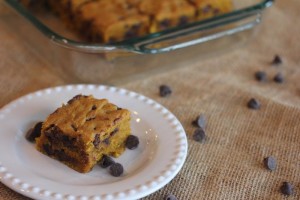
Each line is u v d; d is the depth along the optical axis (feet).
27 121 1.53
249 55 2.07
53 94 1.63
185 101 1.77
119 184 1.33
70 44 1.72
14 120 1.53
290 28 2.27
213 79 1.90
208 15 2.12
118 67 1.84
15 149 1.44
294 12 2.40
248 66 2.00
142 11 2.01
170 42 1.89
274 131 1.65
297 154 1.56
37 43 1.97
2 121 1.52
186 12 2.05
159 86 1.84
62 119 1.42
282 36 2.21
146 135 1.53
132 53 1.81
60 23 2.12
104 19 1.95
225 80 1.90
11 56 1.94
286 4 2.46
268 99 1.78
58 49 1.84
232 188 1.43
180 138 1.49
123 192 1.30
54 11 2.15
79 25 2.04
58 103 1.60
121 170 1.40
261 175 1.48
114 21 1.94
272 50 2.11
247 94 1.81
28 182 1.32
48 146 1.43
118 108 1.48
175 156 1.42
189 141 1.58
